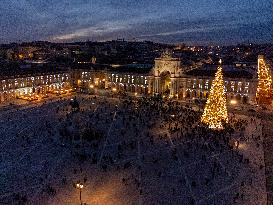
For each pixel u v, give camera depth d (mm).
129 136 110000
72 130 114375
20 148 98000
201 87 174625
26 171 82000
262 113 143500
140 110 142000
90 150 97125
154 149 98250
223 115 117688
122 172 82125
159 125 121688
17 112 140750
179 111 139875
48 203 67000
